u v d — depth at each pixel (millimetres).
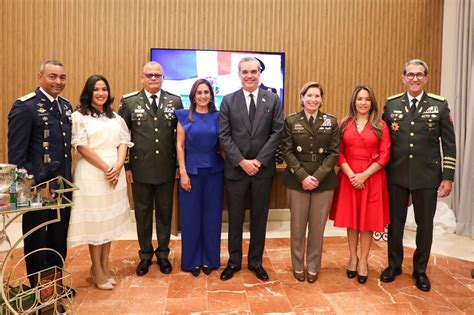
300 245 3008
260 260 3094
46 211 2545
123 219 2805
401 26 4879
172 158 3135
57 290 2355
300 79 4812
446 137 2869
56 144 2525
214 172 3047
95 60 4590
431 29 4898
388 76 4898
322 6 4777
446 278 3098
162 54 4551
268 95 2959
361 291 2834
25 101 2445
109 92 2764
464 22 4410
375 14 4844
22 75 4535
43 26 4516
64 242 2682
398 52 4895
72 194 2598
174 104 3135
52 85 2512
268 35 4734
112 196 2693
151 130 3018
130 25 4598
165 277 3053
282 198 4898
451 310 2561
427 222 2902
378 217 2908
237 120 2893
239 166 2902
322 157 2914
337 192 3064
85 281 2961
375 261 3459
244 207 3004
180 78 4590
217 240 3148
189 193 3061
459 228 4355
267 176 2920
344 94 4875
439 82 4938
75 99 4598
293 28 4758
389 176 2979
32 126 2455
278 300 2676
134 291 2797
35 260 2572
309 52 4797
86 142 2623
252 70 2871
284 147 2949
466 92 4406
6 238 2020
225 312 2502
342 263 3418
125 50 4613
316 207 2939
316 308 2566
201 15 4656
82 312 2484
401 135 2891
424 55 4914
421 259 2969
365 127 2922
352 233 3076
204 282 2959
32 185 2088
